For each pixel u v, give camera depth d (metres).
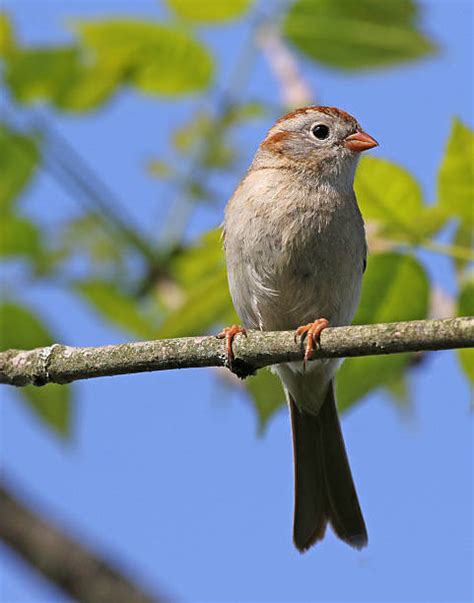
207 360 8.17
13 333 10.43
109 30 10.69
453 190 8.34
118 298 10.85
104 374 8.34
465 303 8.52
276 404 9.53
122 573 11.41
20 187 11.30
